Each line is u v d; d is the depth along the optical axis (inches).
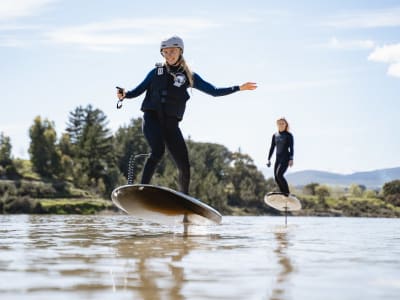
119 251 144.0
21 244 165.0
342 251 153.4
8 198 1366.9
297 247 164.6
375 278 101.5
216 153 2271.2
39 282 94.0
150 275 102.7
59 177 2112.5
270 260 127.2
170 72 226.5
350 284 94.9
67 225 309.4
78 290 87.4
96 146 2252.7
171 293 85.9
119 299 81.1
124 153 2331.4
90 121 2573.8
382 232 272.7
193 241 182.1
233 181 2050.9
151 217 240.4
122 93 228.8
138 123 2364.7
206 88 233.5
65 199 1633.9
